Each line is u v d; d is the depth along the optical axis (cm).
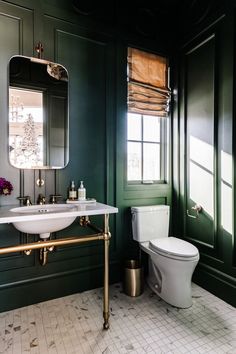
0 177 164
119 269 210
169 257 166
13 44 167
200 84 206
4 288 166
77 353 127
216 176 190
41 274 178
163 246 177
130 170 226
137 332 145
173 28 234
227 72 180
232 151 176
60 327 149
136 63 218
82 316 161
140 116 230
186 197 223
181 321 156
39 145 177
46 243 130
